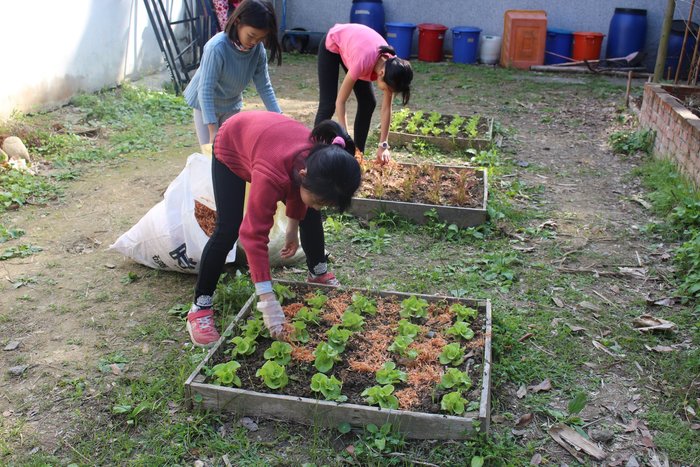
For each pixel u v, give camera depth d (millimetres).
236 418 3248
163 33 10125
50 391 3490
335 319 3898
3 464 3008
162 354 3795
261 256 3256
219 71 4820
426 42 13430
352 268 4781
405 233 5344
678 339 3994
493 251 5066
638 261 4965
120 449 3098
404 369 3502
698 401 3422
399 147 7566
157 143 7750
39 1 8055
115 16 9578
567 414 3355
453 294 4402
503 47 13164
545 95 10758
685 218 5406
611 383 3605
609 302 4402
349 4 14320
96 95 9242
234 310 4109
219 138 3473
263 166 3131
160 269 4688
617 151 7668
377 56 5312
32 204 5867
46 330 4020
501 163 7133
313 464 2967
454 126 7867
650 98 7836
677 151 6605
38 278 4605
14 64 7797
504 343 3830
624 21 12531
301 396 3258
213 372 3381
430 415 3062
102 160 7055
